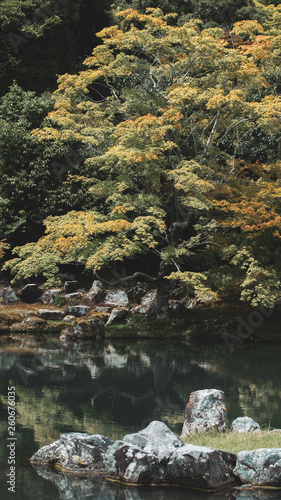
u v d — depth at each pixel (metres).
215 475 7.46
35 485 7.49
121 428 10.59
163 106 23.23
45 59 32.88
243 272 22.59
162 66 23.67
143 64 23.66
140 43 21.97
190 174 19.73
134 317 23.83
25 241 28.73
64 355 18.78
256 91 28.33
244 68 20.67
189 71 23.44
